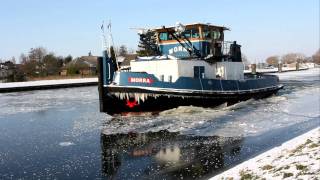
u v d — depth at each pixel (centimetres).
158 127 1625
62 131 1616
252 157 1161
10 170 1075
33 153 1257
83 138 1469
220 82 2066
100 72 1784
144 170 1063
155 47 2161
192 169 1060
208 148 1283
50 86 4134
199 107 1998
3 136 1535
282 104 2322
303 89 3406
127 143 1375
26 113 2169
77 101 2770
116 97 1789
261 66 10412
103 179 995
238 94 2195
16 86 4022
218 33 2183
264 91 2567
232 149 1263
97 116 1986
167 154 1221
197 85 1941
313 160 876
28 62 8075
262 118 1827
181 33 2002
